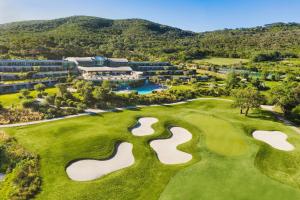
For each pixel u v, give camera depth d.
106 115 74.44
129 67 145.75
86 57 150.62
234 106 86.44
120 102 85.75
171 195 41.94
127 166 50.19
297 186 46.41
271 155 57.38
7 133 58.06
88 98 82.31
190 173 48.25
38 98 82.06
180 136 65.44
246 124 74.31
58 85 83.81
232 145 60.16
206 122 73.19
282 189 44.97
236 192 43.34
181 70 156.75
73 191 41.28
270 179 47.78
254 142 62.12
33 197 39.28
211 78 145.75
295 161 55.78
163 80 134.25
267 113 87.19
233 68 170.38
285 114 86.44
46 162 47.97
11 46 142.38
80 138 57.00
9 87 90.56
